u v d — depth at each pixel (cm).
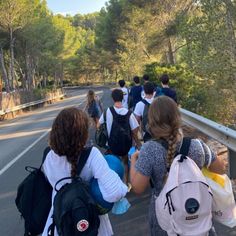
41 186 322
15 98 3775
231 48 1533
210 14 1580
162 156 305
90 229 292
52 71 8725
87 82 12569
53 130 312
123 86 1591
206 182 288
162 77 1016
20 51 5972
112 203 316
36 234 326
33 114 3562
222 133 774
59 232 296
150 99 841
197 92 1755
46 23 6341
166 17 3906
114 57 8838
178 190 281
